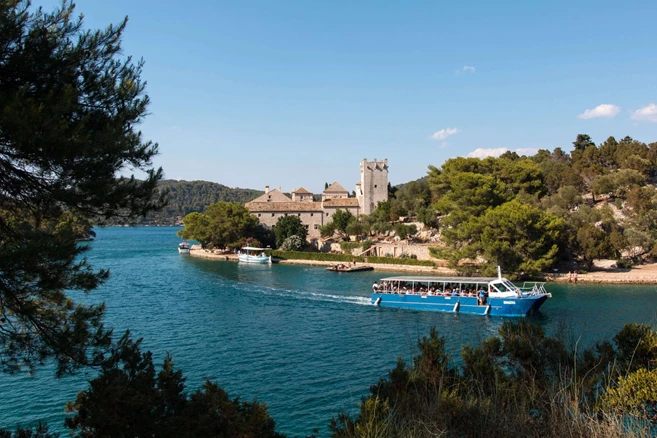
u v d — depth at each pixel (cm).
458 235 6944
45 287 1038
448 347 3188
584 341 3266
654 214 7625
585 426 894
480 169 9600
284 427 2169
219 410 1348
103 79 1227
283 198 14038
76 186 1073
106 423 1135
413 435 945
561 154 15162
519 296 4569
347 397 2506
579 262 7262
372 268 8588
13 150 995
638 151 11306
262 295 5772
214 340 3650
